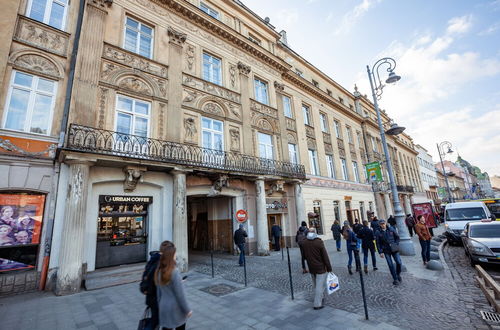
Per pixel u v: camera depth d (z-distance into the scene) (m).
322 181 20.00
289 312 5.16
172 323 2.99
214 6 15.59
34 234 7.55
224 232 14.59
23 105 8.07
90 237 8.65
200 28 13.95
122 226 9.66
